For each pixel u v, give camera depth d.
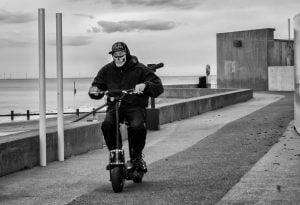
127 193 6.73
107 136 7.01
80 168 8.88
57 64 9.64
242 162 8.98
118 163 6.77
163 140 12.88
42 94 9.08
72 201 6.36
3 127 36.75
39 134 9.19
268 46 45.34
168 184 7.25
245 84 47.22
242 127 14.85
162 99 40.72
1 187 7.34
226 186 7.00
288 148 10.48
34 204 6.29
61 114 9.71
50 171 8.59
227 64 48.75
